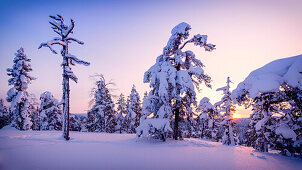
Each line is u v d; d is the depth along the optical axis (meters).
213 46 14.95
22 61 24.38
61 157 7.46
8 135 14.16
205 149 11.47
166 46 16.02
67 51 15.96
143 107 16.20
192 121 16.69
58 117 29.03
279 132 10.35
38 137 13.98
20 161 6.54
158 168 6.29
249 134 24.72
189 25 15.64
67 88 15.14
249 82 12.64
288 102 11.42
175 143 13.67
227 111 20.95
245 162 7.84
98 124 29.27
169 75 15.06
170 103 15.34
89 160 7.12
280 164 7.76
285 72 10.98
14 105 22.45
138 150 9.98
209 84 16.62
